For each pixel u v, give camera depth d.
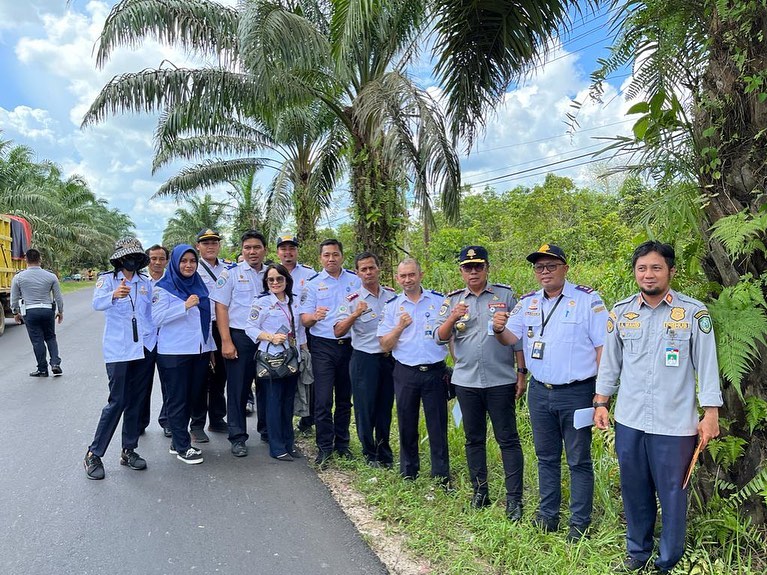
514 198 24.41
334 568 3.22
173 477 4.57
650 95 3.19
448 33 4.57
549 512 3.55
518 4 4.26
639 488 3.03
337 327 4.63
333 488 4.39
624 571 3.07
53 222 31.83
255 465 4.89
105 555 3.35
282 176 13.41
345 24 5.07
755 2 2.67
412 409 4.30
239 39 6.75
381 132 7.18
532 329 3.59
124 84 7.82
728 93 2.88
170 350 4.82
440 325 3.97
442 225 12.84
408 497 4.03
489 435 5.16
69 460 4.93
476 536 3.47
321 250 5.12
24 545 3.46
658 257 2.90
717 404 2.77
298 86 7.80
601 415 3.19
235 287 5.35
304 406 5.39
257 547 3.45
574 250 14.41
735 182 2.90
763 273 2.87
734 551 2.97
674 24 3.07
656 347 2.94
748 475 2.96
